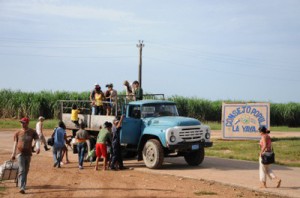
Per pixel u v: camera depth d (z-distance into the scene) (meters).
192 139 16.98
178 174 15.70
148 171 16.44
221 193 12.40
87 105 22.62
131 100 19.48
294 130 43.81
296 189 13.13
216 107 54.41
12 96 49.25
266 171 13.41
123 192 12.27
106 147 16.77
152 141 16.98
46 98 49.22
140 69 48.88
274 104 56.50
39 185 13.34
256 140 27.70
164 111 18.34
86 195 11.84
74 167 17.50
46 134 32.97
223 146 24.97
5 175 12.74
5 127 38.91
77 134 17.17
